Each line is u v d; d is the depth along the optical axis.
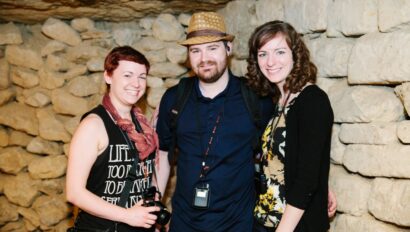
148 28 3.16
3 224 3.33
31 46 3.19
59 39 3.13
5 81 3.21
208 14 2.12
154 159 2.06
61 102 3.12
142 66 1.94
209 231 2.06
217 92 2.16
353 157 1.81
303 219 1.69
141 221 1.80
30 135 3.28
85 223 1.85
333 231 1.95
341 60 1.90
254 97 2.09
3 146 3.30
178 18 3.13
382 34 1.69
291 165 1.71
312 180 1.61
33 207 3.24
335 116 1.91
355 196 1.80
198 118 2.14
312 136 1.62
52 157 3.19
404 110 1.66
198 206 2.05
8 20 3.14
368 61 1.73
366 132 1.75
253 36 1.90
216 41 2.08
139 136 1.92
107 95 1.97
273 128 1.85
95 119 1.82
